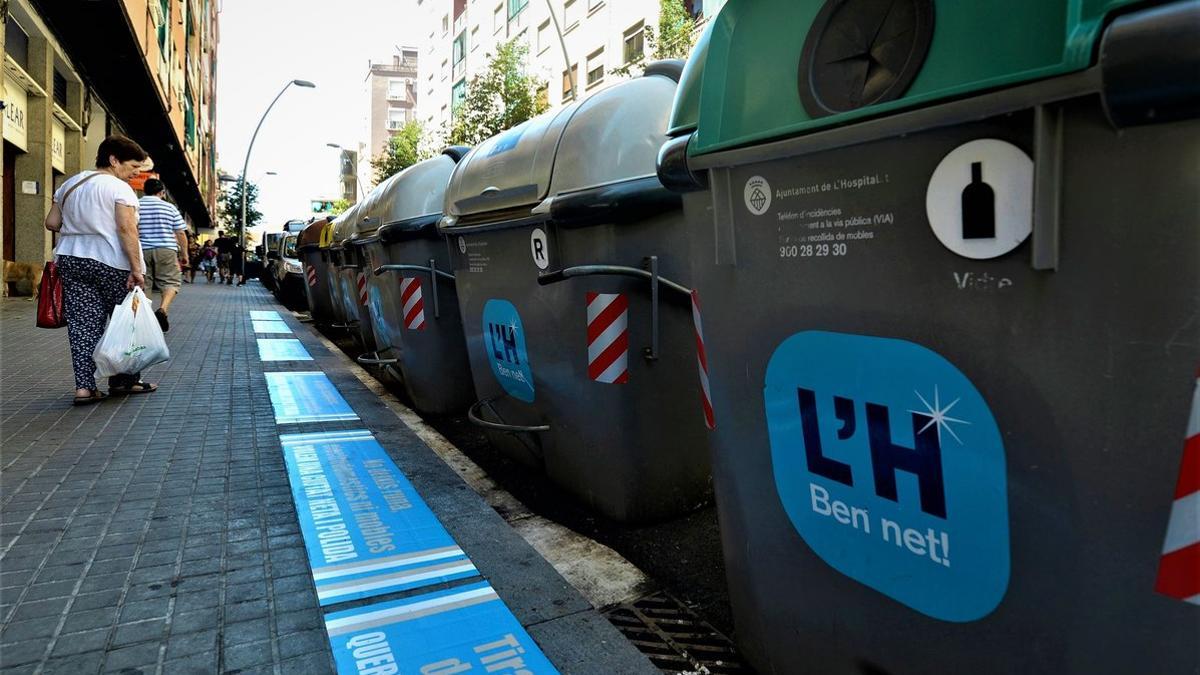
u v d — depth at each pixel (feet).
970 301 4.45
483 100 91.50
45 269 16.66
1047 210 4.00
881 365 5.03
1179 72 3.34
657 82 10.72
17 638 7.09
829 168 5.19
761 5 5.80
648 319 10.33
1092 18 3.70
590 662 7.12
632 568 9.70
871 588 5.45
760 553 6.50
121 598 7.93
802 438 5.79
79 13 45.98
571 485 11.99
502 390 13.33
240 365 23.81
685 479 11.20
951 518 4.77
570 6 103.96
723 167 6.02
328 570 8.80
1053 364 4.09
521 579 8.84
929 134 4.54
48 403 16.84
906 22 4.69
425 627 7.59
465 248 13.61
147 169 18.08
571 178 10.19
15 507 10.43
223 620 7.55
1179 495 3.68
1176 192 3.54
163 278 25.48
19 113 43.47
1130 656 3.99
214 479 11.98
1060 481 4.16
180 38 104.37
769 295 5.86
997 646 4.66
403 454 13.93
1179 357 3.60
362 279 23.72
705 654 7.71
